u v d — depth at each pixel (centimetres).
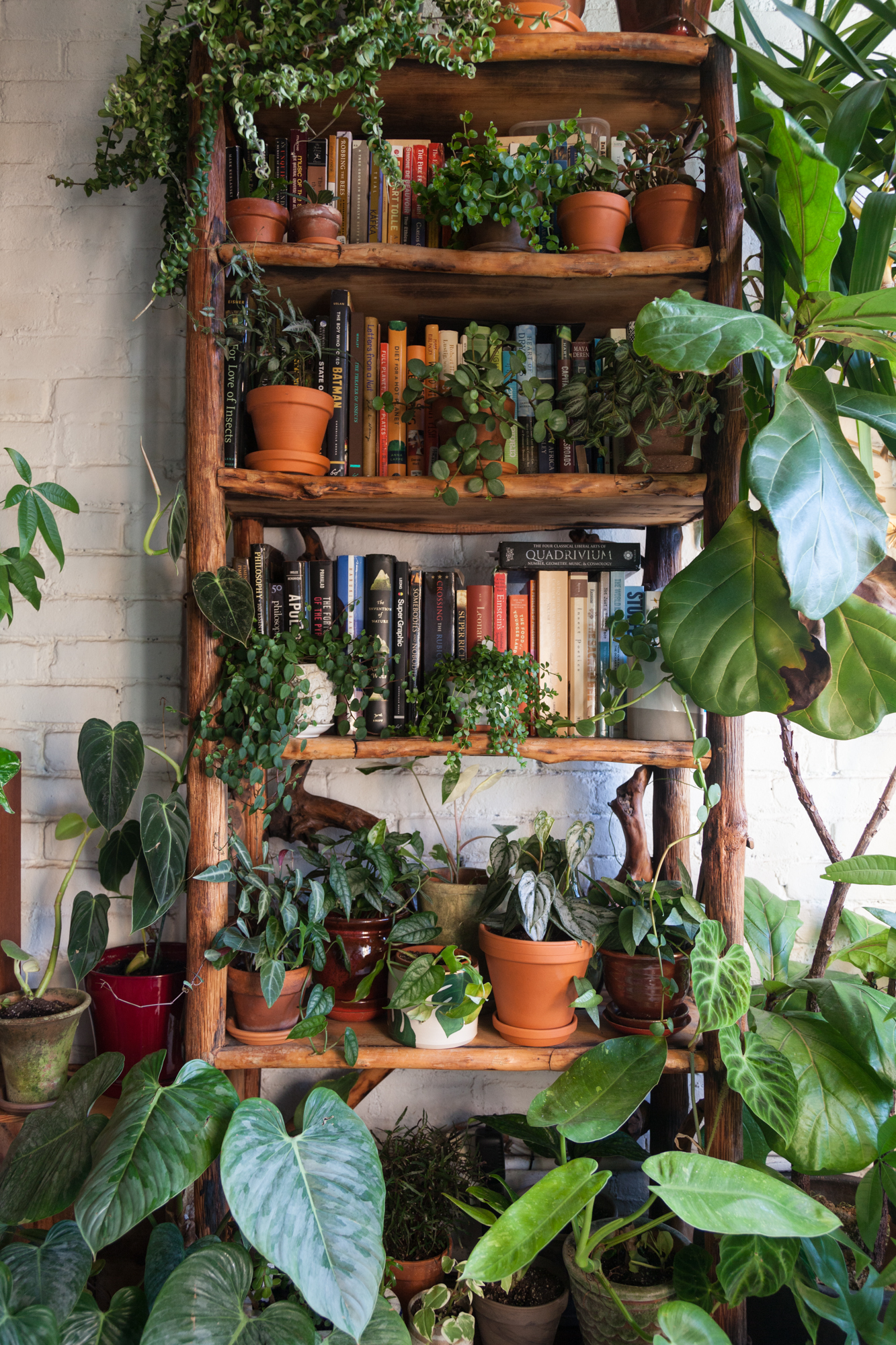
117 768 131
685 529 168
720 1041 111
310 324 129
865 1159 111
